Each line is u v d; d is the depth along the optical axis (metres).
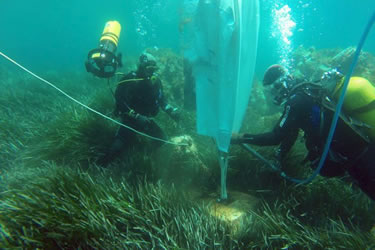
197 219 2.43
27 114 5.99
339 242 2.33
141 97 3.53
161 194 2.68
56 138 4.06
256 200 3.02
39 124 5.00
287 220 2.59
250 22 2.27
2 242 2.03
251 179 3.43
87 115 4.43
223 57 2.29
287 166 3.42
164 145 3.91
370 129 2.14
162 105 3.88
